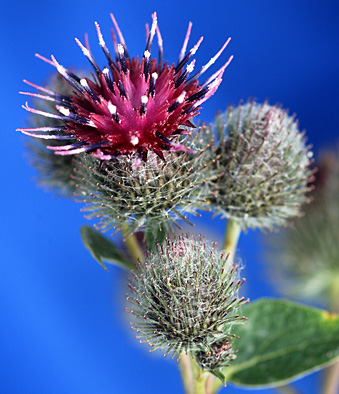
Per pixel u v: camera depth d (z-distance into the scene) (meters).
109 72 0.16
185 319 0.15
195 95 0.16
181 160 0.16
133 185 0.16
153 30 0.16
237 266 0.15
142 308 0.15
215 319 0.15
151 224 0.16
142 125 0.16
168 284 0.15
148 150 0.16
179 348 0.15
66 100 0.16
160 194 0.16
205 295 0.15
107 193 0.16
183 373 0.16
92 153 0.15
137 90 0.16
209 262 0.15
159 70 0.16
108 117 0.16
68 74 0.16
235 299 0.15
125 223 0.16
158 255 0.15
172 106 0.16
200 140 0.16
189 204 0.16
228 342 0.15
